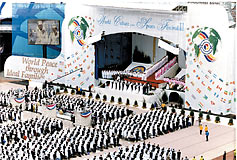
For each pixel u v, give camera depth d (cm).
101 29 7431
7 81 8675
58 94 7500
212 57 6297
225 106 6309
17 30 8844
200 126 5547
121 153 4712
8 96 6894
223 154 4959
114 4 6788
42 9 8362
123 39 8369
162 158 4566
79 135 5228
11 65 8912
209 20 6269
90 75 7725
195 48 6450
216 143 5294
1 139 5297
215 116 6231
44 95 7106
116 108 6297
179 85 7175
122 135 5425
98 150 5078
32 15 8538
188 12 6450
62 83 8138
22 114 6134
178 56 7888
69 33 7831
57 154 4719
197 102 6538
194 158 4622
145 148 4828
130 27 7094
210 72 6350
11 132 5375
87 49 7681
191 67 6531
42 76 8438
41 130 5512
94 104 6481
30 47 8738
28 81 8669
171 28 6644
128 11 7062
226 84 6275
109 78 7881
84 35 7650
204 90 6444
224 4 6275
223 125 5947
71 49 7862
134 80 7694
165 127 5612
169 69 7806
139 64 8419
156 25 6800
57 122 5706
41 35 8306
